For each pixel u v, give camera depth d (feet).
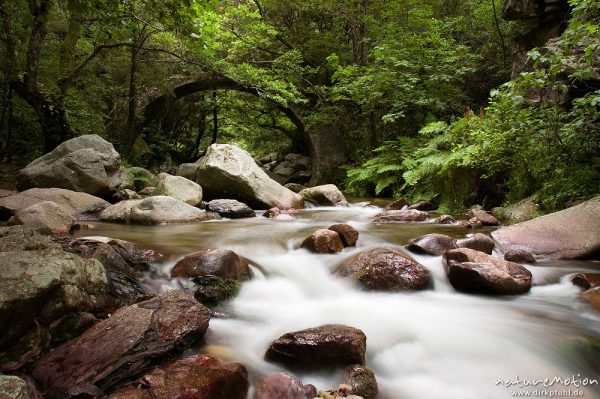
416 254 16.76
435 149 34.09
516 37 37.11
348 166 52.13
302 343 9.09
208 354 9.39
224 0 55.57
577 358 10.01
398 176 40.16
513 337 10.80
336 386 8.68
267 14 59.36
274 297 13.46
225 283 12.89
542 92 26.73
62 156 29.84
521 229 17.97
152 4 17.34
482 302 13.05
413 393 8.82
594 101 18.71
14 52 32.37
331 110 56.75
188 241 17.83
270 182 33.01
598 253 16.31
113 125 48.42
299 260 16.14
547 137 22.41
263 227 22.67
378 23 47.73
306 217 27.89
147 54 48.26
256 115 81.56
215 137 81.00
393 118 41.96
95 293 10.34
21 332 8.22
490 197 28.73
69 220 18.86
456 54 42.09
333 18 57.62
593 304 11.90
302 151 79.92
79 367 7.75
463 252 14.32
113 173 30.53
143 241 17.42
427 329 11.23
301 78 56.29
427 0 52.65
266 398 8.12
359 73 47.73
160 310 9.61
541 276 14.55
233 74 46.24
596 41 21.47
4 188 30.27
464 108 43.29
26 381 7.41
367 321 11.60
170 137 77.51
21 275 8.39
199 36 18.12
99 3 18.74
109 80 45.91
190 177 40.86
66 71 36.14
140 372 8.01
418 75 42.55
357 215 28.78
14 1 30.55
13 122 39.32
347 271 14.33
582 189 20.26
